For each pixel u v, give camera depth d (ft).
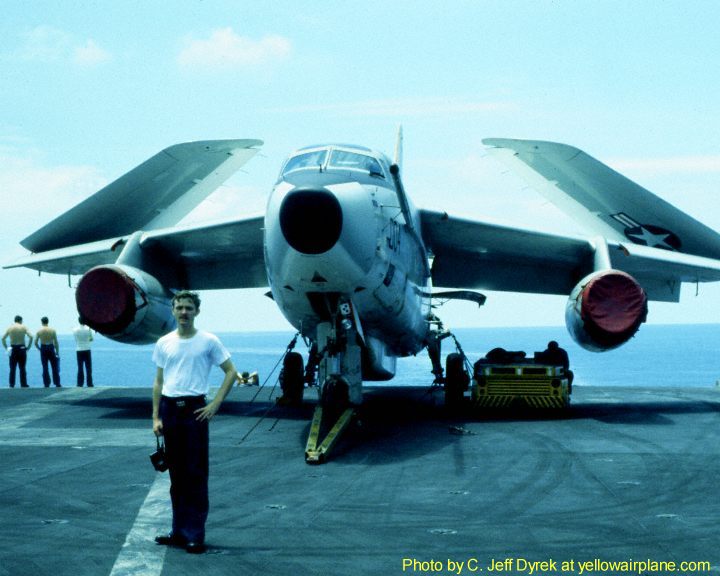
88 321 49.32
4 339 72.95
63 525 22.62
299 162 39.52
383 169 40.88
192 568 18.61
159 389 21.11
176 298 20.99
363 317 42.29
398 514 23.73
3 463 32.86
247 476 30.01
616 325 46.68
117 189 53.36
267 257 38.09
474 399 49.47
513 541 20.66
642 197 51.11
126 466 32.04
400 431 41.96
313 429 35.96
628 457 33.45
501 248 54.80
